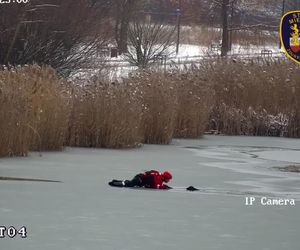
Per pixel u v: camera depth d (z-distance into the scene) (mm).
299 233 25047
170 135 53219
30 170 37438
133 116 49688
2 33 67250
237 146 53781
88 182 34156
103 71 70938
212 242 23516
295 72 64250
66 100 46812
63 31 70250
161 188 33031
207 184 34938
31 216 26344
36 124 44656
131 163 41625
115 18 89688
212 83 63094
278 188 34406
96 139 48906
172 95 53812
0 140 41969
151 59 101562
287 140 59562
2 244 22672
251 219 26984
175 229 25031
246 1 126938
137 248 22562
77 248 22406
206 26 139750
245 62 69000
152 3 142125
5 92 42531
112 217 26531
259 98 63969
